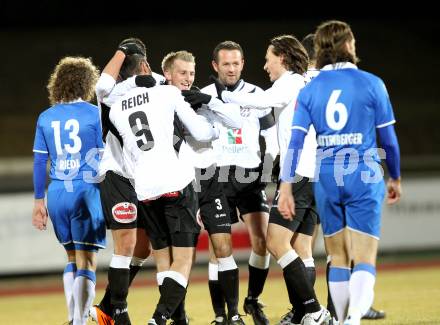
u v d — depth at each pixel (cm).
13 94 7062
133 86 1908
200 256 4703
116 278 1956
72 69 2047
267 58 2075
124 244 1961
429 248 4969
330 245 1720
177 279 1878
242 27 8131
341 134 1650
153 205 1945
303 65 2038
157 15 8025
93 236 2011
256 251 2216
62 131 2002
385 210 4891
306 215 2091
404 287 3406
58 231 2045
